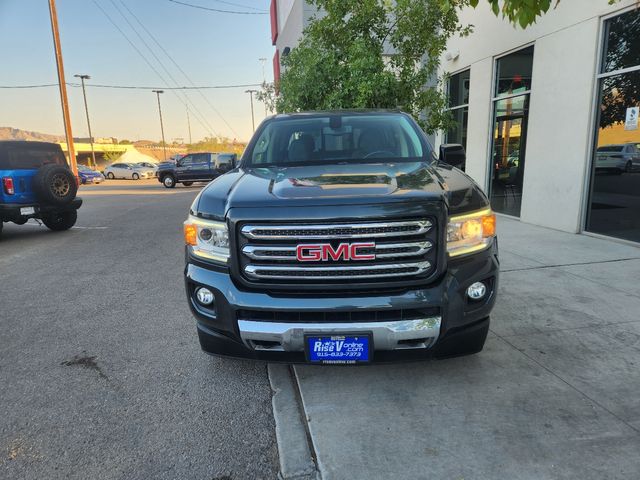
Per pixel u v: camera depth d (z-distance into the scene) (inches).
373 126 157.5
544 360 129.8
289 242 99.7
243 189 111.0
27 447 100.7
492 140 374.3
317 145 151.3
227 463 94.6
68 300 199.8
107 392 122.8
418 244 98.6
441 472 88.6
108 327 167.6
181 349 147.8
